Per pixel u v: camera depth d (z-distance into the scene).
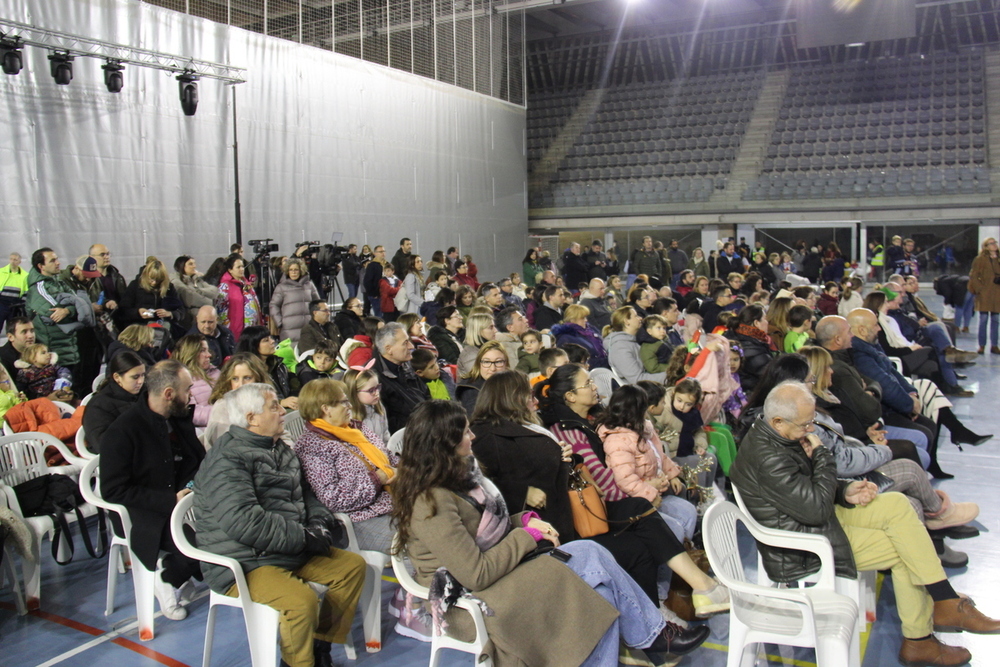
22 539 4.11
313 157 15.18
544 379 4.91
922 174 23.14
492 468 3.82
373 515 4.06
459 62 19.73
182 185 12.65
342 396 4.18
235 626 4.05
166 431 4.12
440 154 18.92
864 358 6.16
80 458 4.98
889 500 3.80
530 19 30.45
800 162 24.98
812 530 3.67
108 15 11.42
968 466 6.71
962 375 10.70
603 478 4.03
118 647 3.84
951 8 27.22
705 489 4.86
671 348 7.68
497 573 3.16
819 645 3.14
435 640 3.21
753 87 28.69
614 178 26.44
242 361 4.96
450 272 14.63
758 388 4.91
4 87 10.25
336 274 13.87
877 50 28.78
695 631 3.73
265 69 14.09
